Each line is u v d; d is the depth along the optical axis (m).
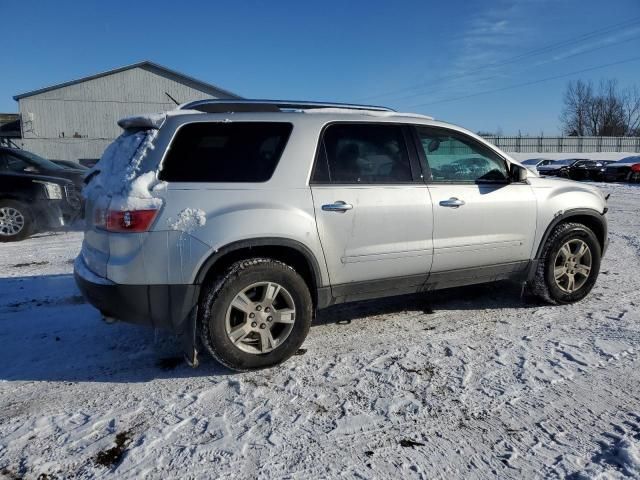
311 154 3.63
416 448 2.62
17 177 8.53
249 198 3.40
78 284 3.55
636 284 5.49
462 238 4.14
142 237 3.19
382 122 3.96
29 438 2.75
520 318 4.48
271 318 3.49
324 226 3.59
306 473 2.44
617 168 26.36
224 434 2.77
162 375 3.51
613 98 61.38
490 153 4.41
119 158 3.51
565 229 4.63
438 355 3.72
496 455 2.55
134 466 2.50
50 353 3.89
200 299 3.35
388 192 3.83
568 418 2.86
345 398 3.13
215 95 37.94
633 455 2.48
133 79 36.56
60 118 35.97
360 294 3.89
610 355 3.64
